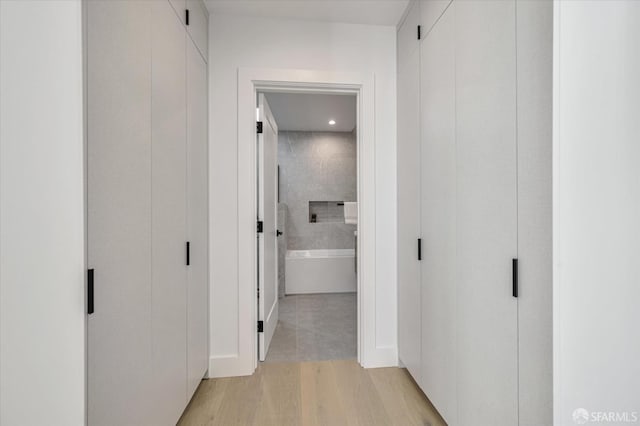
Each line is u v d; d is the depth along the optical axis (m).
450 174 1.41
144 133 1.14
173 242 1.41
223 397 1.77
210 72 1.99
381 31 2.14
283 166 4.84
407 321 1.95
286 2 1.90
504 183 1.05
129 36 1.03
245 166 2.02
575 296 0.66
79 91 0.80
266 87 2.11
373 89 2.12
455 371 1.37
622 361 0.67
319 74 2.08
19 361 0.81
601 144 0.67
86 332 0.82
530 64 0.92
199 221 1.79
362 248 2.14
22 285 0.80
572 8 0.65
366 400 1.75
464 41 1.29
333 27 2.10
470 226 1.25
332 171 4.91
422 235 1.72
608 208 0.67
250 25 2.03
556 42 0.66
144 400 1.14
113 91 0.94
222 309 2.00
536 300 0.91
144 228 1.14
